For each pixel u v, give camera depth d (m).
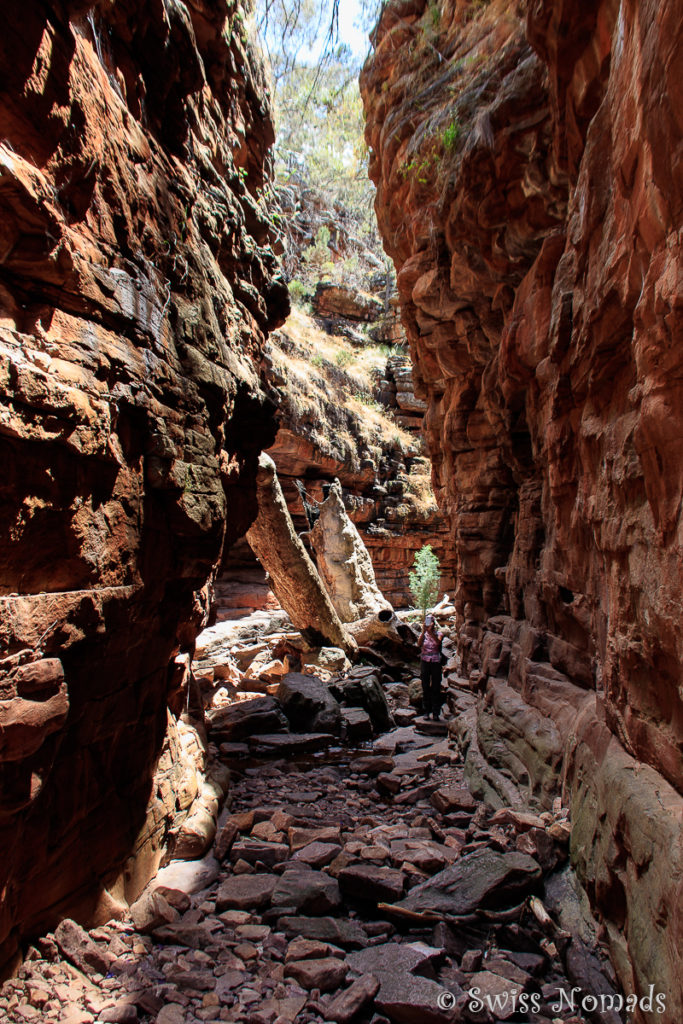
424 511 23.27
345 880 3.87
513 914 3.48
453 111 5.90
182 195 3.76
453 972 3.10
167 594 3.91
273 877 4.06
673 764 2.62
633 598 3.02
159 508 3.52
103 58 2.90
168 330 3.52
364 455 21.83
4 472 2.28
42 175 2.34
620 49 2.75
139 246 3.21
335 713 7.82
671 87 1.82
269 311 6.17
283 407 18.19
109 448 2.86
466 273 6.41
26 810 2.69
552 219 4.92
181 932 3.34
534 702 5.32
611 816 3.06
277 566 11.33
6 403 2.21
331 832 4.66
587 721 4.08
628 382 3.10
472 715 7.34
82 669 2.91
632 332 2.95
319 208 27.77
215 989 2.95
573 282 3.87
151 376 3.26
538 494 6.19
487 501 8.22
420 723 8.21
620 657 3.20
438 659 8.44
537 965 3.12
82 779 3.17
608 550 3.35
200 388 3.96
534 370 5.21
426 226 7.08
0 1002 2.66
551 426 4.52
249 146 5.79
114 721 3.40
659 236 2.19
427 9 7.10
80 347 2.67
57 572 2.68
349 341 28.66
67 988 2.79
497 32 5.73
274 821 4.96
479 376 7.81
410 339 9.11
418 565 18.42
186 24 3.66
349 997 2.82
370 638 13.05
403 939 3.43
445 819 4.97
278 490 10.88
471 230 5.73
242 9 5.10
